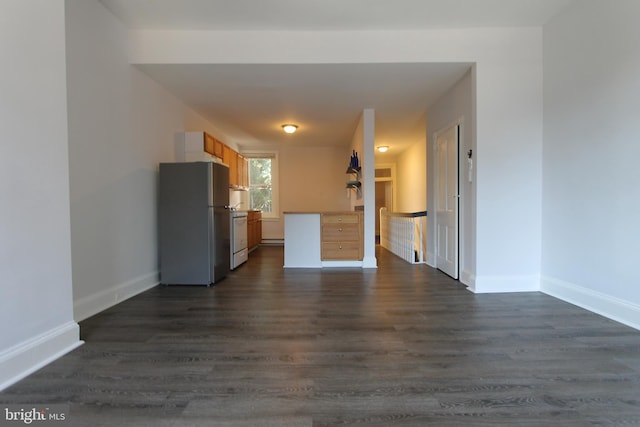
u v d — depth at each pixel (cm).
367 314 263
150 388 153
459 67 333
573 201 282
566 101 288
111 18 289
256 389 153
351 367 174
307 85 379
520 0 272
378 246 756
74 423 129
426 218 505
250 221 645
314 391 151
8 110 157
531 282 327
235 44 322
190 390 152
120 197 304
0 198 154
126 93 313
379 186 1039
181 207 361
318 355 188
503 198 323
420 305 286
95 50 270
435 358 184
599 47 252
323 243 486
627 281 233
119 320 250
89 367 174
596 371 168
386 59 322
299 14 292
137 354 190
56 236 186
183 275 363
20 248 164
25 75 166
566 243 291
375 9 284
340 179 775
